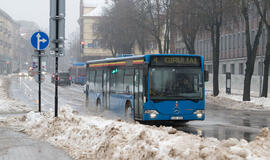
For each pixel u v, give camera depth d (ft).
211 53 220.02
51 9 52.70
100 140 37.06
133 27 179.52
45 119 54.34
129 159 29.50
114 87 66.95
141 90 55.83
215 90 128.77
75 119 48.52
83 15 366.63
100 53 364.79
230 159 22.13
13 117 62.28
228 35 200.34
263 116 75.97
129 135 34.35
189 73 55.72
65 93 151.74
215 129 53.52
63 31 52.90
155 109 54.34
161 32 193.26
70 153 36.01
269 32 109.29
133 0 173.58
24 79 290.35
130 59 60.29
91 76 80.74
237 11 118.62
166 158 26.12
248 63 108.68
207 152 24.08
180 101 54.95
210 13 124.36
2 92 129.08
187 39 137.80
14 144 41.57
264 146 26.17
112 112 67.62
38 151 37.27
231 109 93.71
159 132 33.58
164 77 55.01
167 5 142.00
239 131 51.13
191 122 63.62
